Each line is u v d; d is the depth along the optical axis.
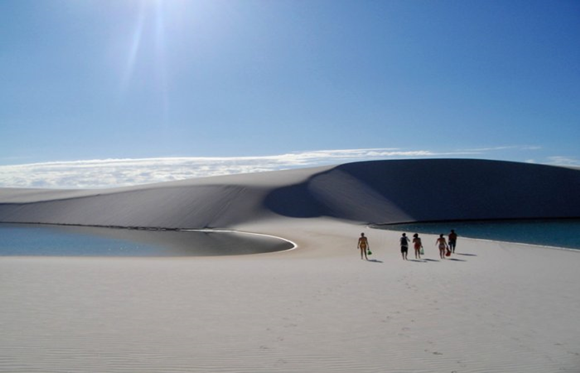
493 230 61.94
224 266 20.03
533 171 103.25
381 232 44.72
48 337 7.92
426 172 100.44
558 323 9.38
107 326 8.71
